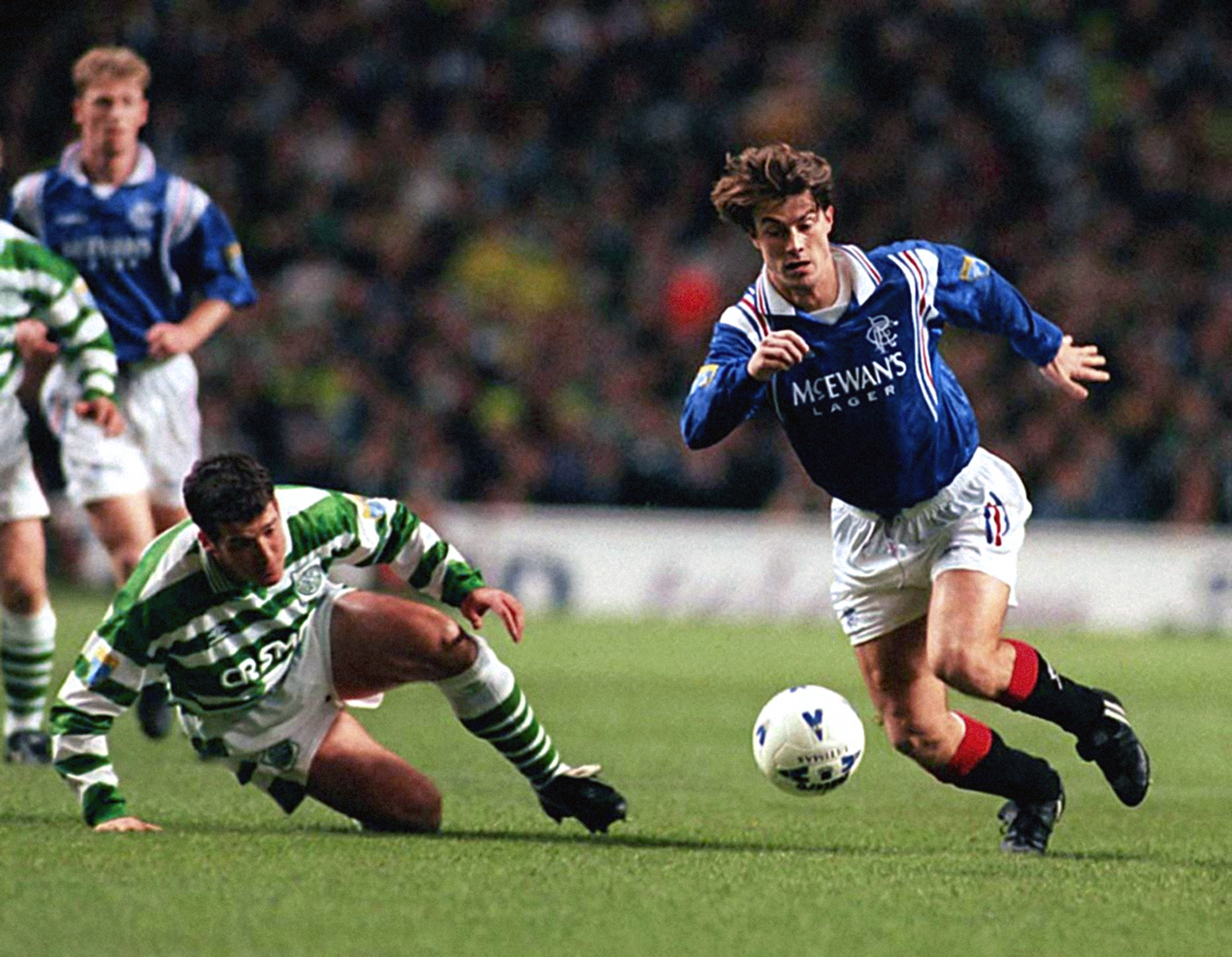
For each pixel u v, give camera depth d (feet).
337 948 48.39
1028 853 67.97
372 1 258.78
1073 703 68.44
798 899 56.13
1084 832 75.97
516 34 261.03
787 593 211.41
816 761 68.90
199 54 249.96
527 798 83.10
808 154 65.10
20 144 243.19
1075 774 97.71
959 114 259.80
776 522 213.66
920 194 250.98
